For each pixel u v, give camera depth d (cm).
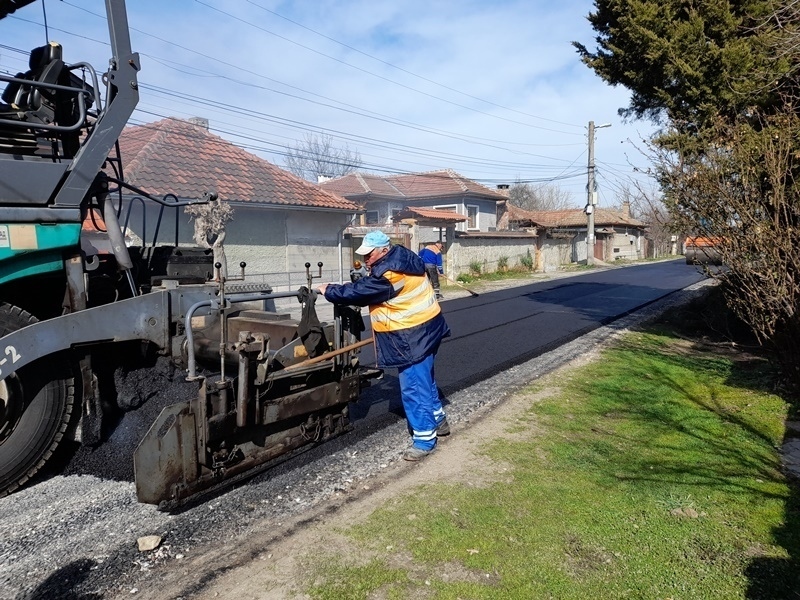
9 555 303
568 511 351
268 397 386
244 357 355
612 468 415
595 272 2872
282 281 1634
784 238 544
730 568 292
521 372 707
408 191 3525
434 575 286
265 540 319
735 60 754
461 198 3344
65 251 380
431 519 340
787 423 506
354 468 418
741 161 606
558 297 1602
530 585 279
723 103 788
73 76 428
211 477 348
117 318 384
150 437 315
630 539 320
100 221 483
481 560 299
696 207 660
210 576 285
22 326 371
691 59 802
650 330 1004
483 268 2625
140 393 449
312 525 335
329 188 3269
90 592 272
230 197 1452
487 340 926
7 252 354
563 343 896
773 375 650
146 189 1305
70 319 363
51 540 318
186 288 421
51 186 369
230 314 459
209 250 548
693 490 379
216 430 344
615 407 561
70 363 388
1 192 351
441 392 620
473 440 474
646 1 862
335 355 428
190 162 1538
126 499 367
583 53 1007
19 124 361
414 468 419
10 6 414
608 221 4372
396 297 427
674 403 571
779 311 558
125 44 396
